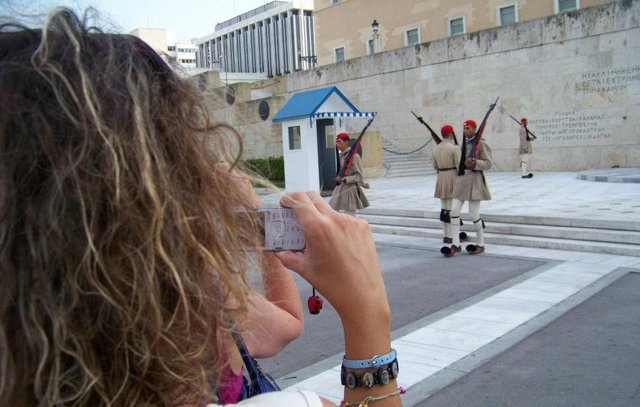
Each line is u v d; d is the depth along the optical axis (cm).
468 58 2664
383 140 3022
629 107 2230
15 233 82
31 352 81
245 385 140
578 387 484
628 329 621
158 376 86
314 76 3281
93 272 81
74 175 81
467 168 1052
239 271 102
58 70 85
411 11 3741
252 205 117
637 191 1560
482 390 488
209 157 99
